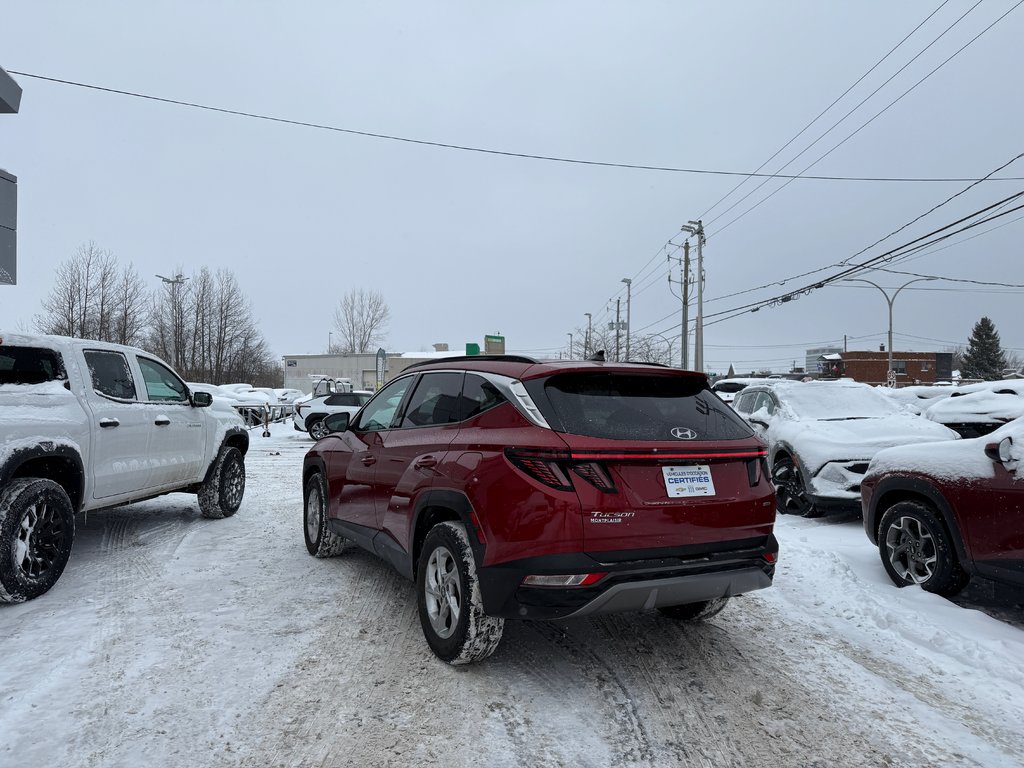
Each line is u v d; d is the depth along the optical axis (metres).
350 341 66.50
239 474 8.23
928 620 4.57
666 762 2.97
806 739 3.17
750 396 10.59
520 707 3.43
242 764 2.91
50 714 3.28
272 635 4.33
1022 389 11.16
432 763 2.93
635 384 3.89
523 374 3.78
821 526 7.95
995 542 4.52
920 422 8.66
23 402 4.98
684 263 40.59
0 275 5.40
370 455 5.04
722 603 4.35
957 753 3.07
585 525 3.29
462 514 3.69
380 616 4.69
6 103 5.72
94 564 5.86
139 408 6.31
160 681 3.65
